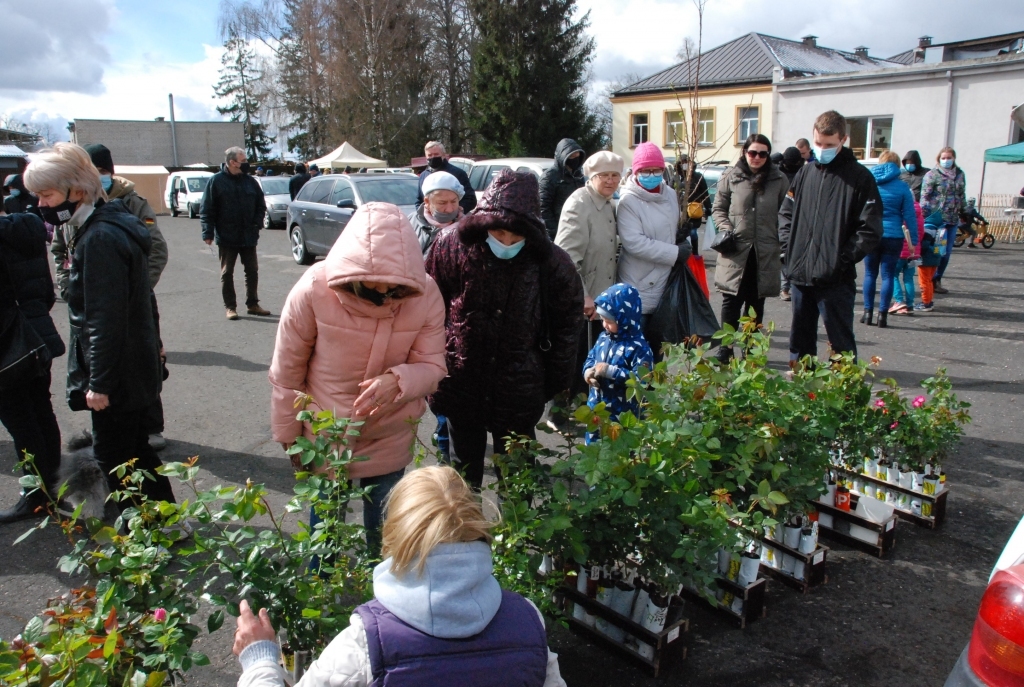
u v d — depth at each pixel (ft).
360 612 5.45
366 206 9.21
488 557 5.56
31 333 12.79
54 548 12.98
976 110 72.84
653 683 9.57
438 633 5.24
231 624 10.79
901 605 11.34
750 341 12.93
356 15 136.36
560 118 121.60
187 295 38.27
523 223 10.53
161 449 17.60
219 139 162.40
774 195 20.25
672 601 10.05
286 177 84.07
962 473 16.02
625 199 17.20
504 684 5.33
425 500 5.42
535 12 119.96
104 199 11.51
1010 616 6.51
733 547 9.34
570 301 11.48
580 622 10.36
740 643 10.43
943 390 14.12
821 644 10.40
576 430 18.34
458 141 148.56
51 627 6.77
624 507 9.15
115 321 11.10
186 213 102.12
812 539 11.68
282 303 35.73
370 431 9.89
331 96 141.49
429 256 11.70
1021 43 83.20
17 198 26.11
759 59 115.34
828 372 12.66
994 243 61.41
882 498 14.24
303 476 8.07
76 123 150.20
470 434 12.17
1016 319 30.71
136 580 7.16
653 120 121.08
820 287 17.80
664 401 10.87
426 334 10.03
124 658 6.95
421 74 142.10
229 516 7.45
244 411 20.38
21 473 16.19
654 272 17.43
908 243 30.78
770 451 10.23
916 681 9.69
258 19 156.76
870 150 80.07
